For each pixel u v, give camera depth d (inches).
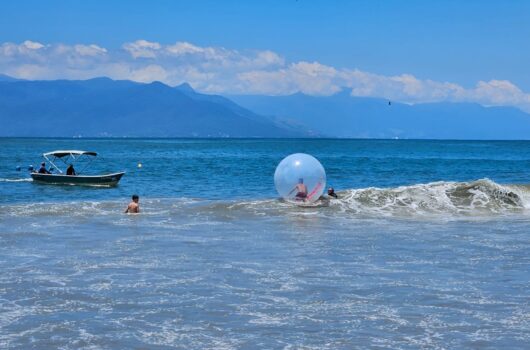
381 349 380.5
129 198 1258.6
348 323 429.7
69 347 381.7
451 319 438.9
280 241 748.0
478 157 4146.2
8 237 757.9
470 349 380.8
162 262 622.2
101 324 425.1
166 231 817.5
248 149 5649.6
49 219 909.8
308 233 810.2
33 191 1422.2
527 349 380.8
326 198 1089.4
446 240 761.6
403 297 495.8
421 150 5915.4
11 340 392.5
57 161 2999.5
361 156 4104.3
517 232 827.4
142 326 421.7
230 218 941.2
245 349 380.5
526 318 442.0
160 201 1160.2
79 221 894.4
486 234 810.2
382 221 923.4
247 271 583.8
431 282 544.7
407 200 1077.1
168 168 2386.8
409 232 823.7
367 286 529.7
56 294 498.6
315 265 612.1
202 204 1103.6
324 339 398.0
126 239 753.0
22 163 2751.0
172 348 381.7
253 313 451.8
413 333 409.4
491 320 436.8
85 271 579.5
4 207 1029.8
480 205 1071.0
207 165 2630.4
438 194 1104.2
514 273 580.7
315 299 489.4
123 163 2849.4
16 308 460.1
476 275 571.8
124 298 488.7
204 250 687.1
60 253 663.8
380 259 642.8
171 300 484.4
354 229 847.1
